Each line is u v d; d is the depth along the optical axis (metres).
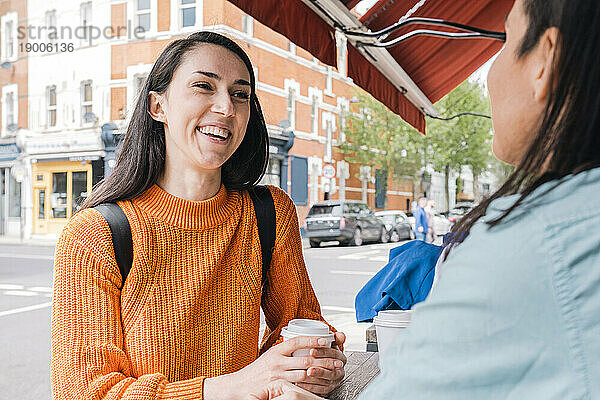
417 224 14.52
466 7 4.62
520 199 0.64
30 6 22.56
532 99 0.68
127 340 1.31
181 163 1.41
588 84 0.63
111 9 21.20
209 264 1.39
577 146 0.64
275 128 21.92
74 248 1.29
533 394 0.56
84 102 21.70
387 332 1.41
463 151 27.06
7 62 22.70
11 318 7.11
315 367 1.27
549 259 0.58
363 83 4.01
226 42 1.45
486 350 0.57
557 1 0.64
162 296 1.34
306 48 3.05
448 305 0.59
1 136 22.92
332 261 13.81
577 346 0.56
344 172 26.91
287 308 1.61
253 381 1.23
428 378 0.58
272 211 1.56
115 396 1.17
